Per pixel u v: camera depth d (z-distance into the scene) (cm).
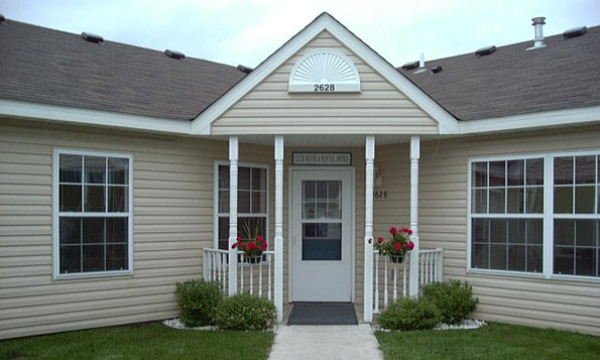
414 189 763
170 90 888
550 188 721
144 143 777
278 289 753
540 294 725
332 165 904
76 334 693
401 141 846
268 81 760
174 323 766
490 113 748
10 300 666
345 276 900
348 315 796
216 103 766
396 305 739
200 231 826
